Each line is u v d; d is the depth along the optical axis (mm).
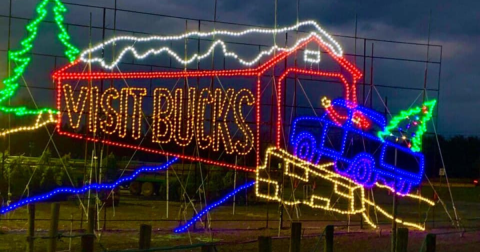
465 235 20359
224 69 19094
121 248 15219
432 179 52344
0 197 18250
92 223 12609
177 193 30344
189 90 18750
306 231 19984
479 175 62625
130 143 19688
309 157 20688
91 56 17844
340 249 16594
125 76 18031
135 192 32312
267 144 20406
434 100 22156
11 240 16141
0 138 23969
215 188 28062
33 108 19500
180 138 18688
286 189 32844
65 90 17641
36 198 17406
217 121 19062
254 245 16594
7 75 17500
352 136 21766
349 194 23031
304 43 20156
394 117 21875
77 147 29078
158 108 18484
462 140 70562
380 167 22703
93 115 17969
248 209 27422
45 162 25219
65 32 17750
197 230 19281
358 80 21281
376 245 17312
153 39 18422
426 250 11711
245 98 19328
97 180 19359
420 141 22234
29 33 17641
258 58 19469
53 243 11102
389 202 32406
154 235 18047
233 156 25156
